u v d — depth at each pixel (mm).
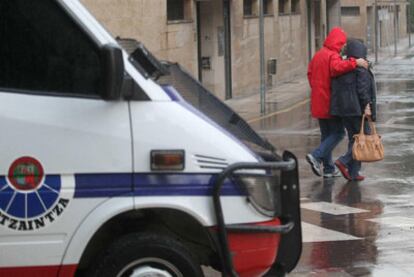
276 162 4879
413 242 7719
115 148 4496
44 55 4480
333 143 11070
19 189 4387
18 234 4410
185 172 4605
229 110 5355
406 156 13180
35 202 4410
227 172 4633
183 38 21141
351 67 10328
